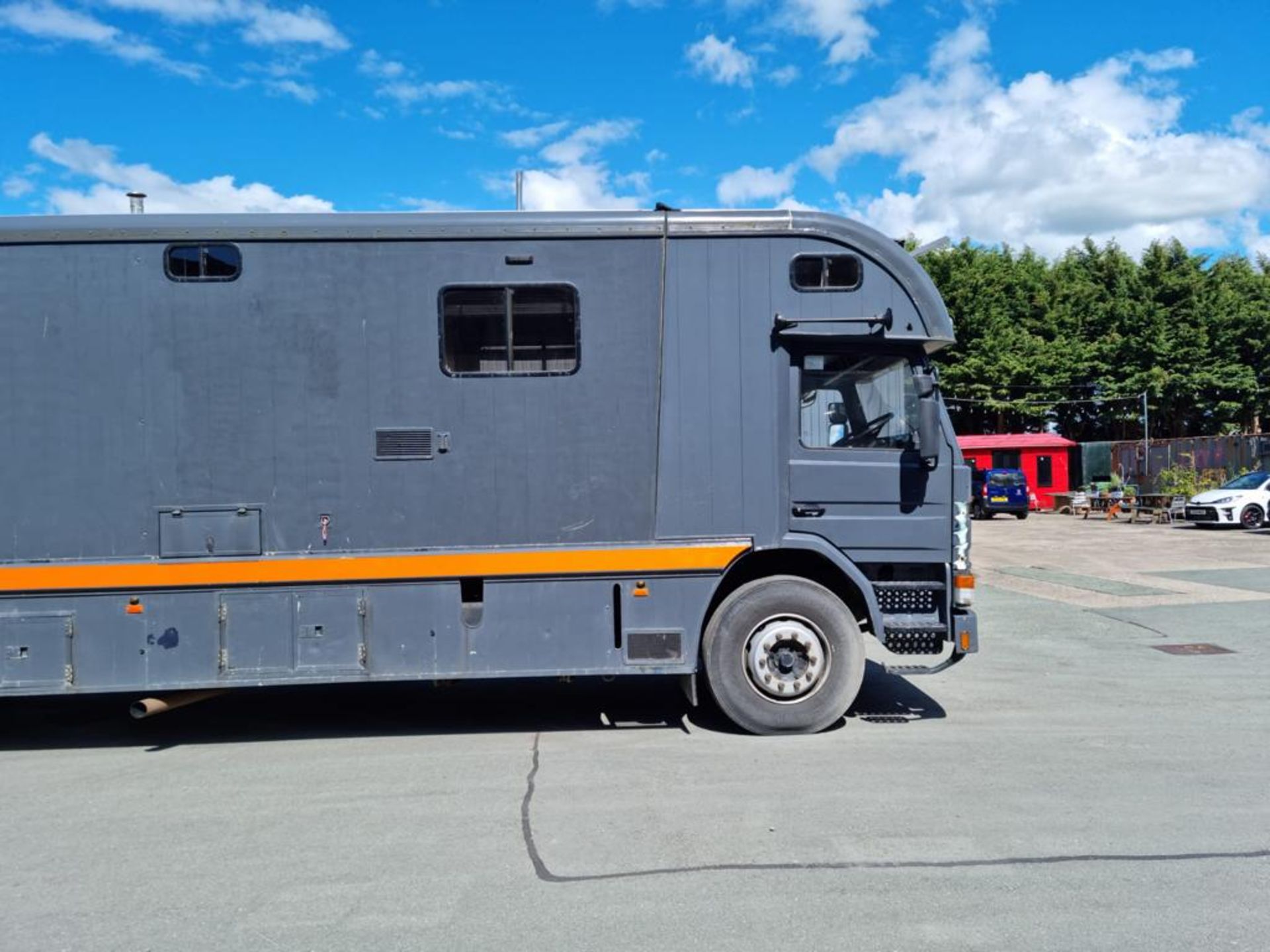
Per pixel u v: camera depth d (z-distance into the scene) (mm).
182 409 5855
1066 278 47844
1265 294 45656
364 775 5457
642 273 6051
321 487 5906
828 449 6133
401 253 5949
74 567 5758
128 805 5035
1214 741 5934
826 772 5328
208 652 5832
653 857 4180
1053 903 3688
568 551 5957
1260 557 17422
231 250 5883
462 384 5965
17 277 5801
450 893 3867
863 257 6137
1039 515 34812
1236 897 3727
